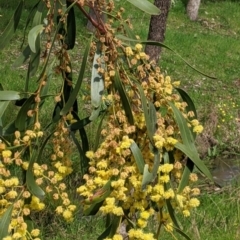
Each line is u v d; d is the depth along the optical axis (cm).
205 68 310
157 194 60
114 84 64
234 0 490
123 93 62
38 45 65
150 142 62
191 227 133
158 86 63
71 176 149
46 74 68
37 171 62
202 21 423
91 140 167
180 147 63
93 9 64
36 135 63
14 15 72
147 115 61
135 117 64
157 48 177
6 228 59
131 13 386
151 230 126
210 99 260
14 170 137
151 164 63
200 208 157
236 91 281
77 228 133
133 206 61
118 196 58
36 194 61
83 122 71
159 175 61
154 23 176
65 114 66
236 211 157
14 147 63
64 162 66
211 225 145
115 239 60
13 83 228
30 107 69
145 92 64
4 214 60
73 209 63
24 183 66
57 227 131
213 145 222
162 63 299
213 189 180
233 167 212
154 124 62
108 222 73
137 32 347
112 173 59
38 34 65
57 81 209
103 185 60
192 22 415
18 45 281
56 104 74
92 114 65
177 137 68
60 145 67
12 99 66
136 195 61
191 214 143
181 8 429
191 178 64
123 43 65
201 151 216
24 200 63
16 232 60
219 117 232
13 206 60
